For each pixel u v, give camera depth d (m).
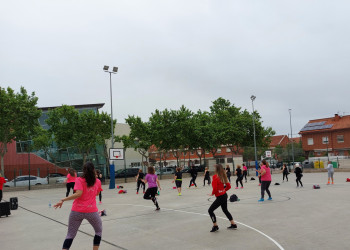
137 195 18.16
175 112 42.72
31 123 32.34
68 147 43.00
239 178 19.45
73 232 5.21
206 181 30.08
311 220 8.50
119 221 9.34
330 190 16.03
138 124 40.81
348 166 42.94
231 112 56.41
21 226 9.22
